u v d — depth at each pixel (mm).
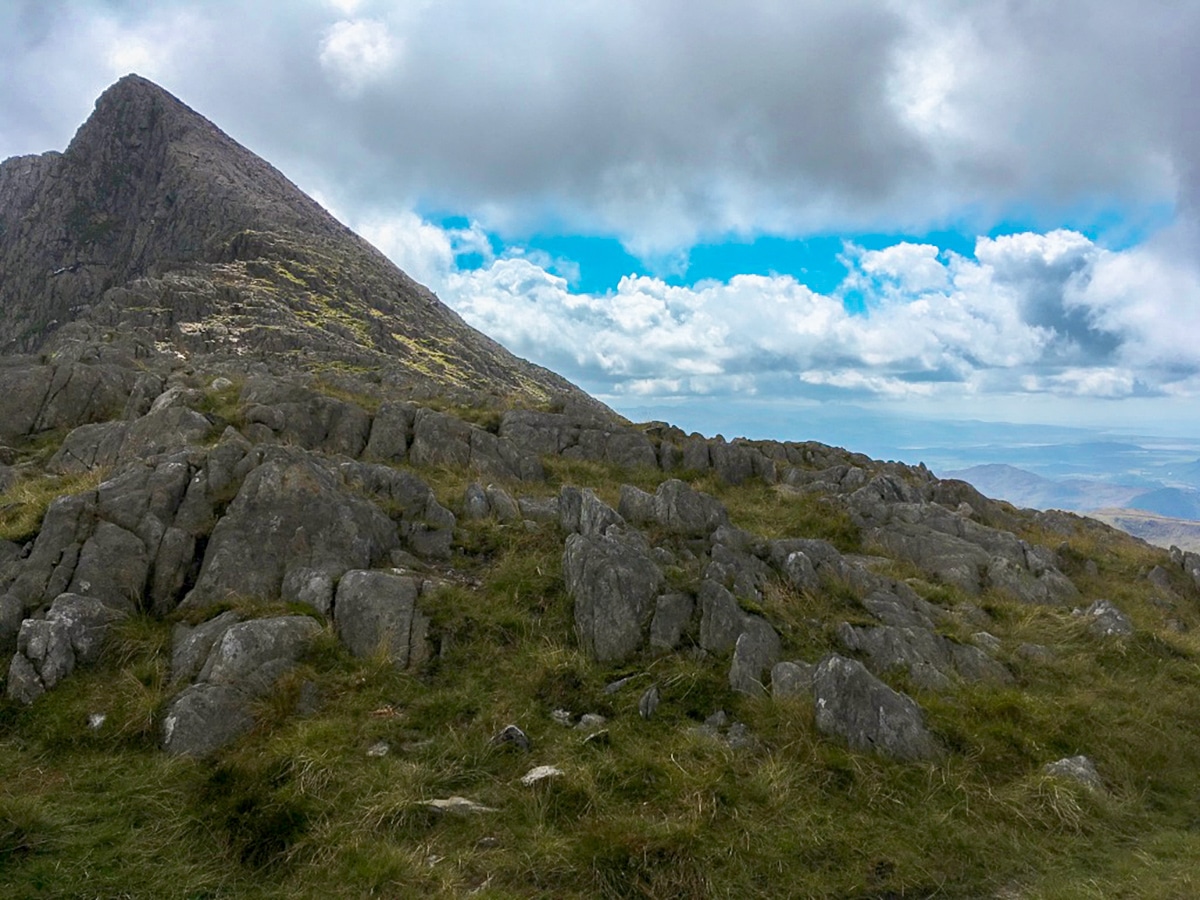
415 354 54250
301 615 8352
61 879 5090
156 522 9398
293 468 10336
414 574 9805
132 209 100688
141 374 18641
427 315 71688
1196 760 8227
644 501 12344
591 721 7539
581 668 8297
